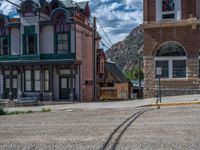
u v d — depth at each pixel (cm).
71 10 3759
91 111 2183
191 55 2880
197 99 2430
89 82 3997
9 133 1265
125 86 4844
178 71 2923
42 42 3756
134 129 1213
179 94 2911
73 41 3647
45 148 948
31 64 3759
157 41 2953
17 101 3438
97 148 917
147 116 1620
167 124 1299
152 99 2773
